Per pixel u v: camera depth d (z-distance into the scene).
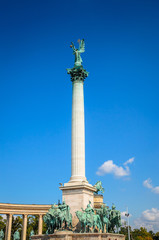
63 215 43.16
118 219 46.69
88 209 42.97
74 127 52.16
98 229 43.25
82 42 59.81
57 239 40.38
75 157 50.19
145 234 138.12
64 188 47.59
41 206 81.94
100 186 64.62
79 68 55.28
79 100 53.72
